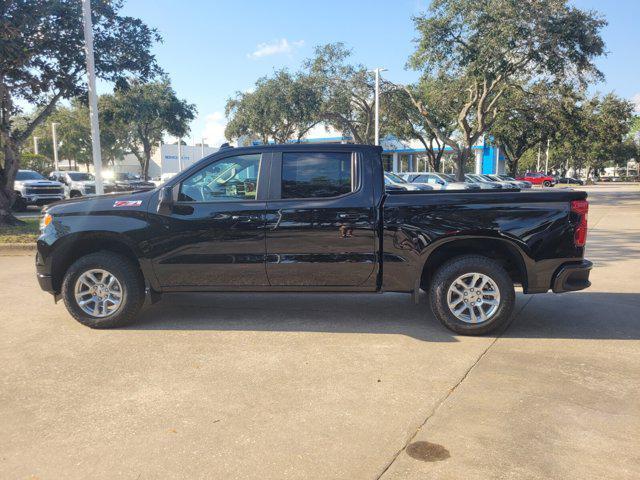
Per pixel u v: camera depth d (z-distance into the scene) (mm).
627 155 68312
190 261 5129
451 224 4875
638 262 9031
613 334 5062
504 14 21219
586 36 21203
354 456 2928
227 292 5242
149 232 5121
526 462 2857
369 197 4996
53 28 13023
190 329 5277
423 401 3602
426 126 35656
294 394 3727
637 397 3664
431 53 23375
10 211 14203
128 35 14461
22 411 3510
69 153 54812
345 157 5074
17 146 14141
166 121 38625
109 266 5188
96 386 3896
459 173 27438
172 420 3359
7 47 11523
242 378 4020
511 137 40031
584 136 38219
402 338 4973
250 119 33531
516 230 4836
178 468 2826
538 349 4645
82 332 5195
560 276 4848
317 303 6293
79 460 2920
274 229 5020
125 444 3076
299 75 31484
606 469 2791
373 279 5070
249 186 5145
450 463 2852
